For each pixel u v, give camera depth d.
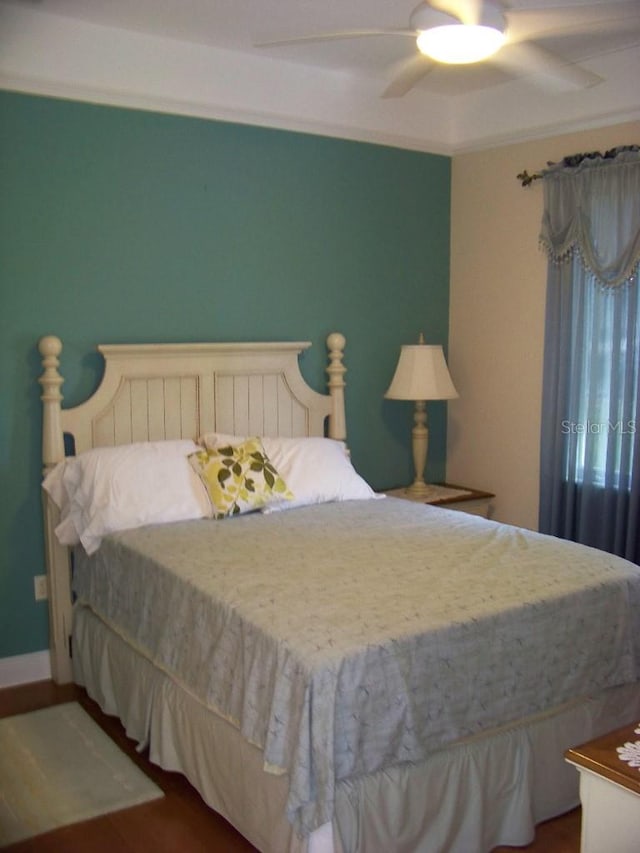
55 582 3.45
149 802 2.65
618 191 3.71
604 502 3.87
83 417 3.49
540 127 4.10
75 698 3.39
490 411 4.57
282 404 4.05
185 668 2.60
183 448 3.52
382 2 3.12
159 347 3.62
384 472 4.62
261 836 2.25
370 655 2.08
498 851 2.41
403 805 2.17
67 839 2.46
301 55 3.82
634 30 3.42
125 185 3.58
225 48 3.72
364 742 2.07
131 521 3.19
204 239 3.82
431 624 2.23
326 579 2.56
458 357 4.74
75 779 2.78
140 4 3.16
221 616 2.41
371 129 4.27
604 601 2.59
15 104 3.28
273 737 2.09
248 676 2.24
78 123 3.43
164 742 2.73
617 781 1.53
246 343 3.88
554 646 2.47
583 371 3.95
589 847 1.62
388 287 4.50
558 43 3.61
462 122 4.53
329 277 4.27
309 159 4.12
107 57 3.44
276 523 3.27
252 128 3.91
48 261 3.43
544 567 2.70
